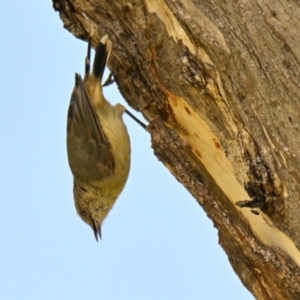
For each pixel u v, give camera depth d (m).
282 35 8.47
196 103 9.52
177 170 10.43
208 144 9.77
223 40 8.71
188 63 9.12
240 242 9.60
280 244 8.84
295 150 8.29
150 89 10.47
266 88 8.51
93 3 10.70
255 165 8.62
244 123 8.78
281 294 9.21
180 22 9.06
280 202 8.48
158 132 10.62
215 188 9.91
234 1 8.80
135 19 9.88
